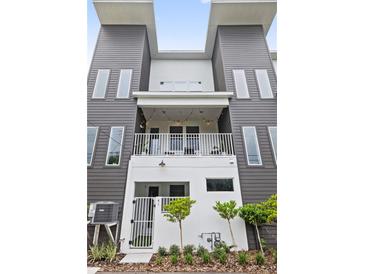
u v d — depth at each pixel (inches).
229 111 321.1
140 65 354.3
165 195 350.6
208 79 437.1
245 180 274.2
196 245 236.5
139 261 200.2
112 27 382.9
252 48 369.1
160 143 353.7
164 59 453.7
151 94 323.0
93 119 308.3
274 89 335.6
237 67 354.0
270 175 277.6
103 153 287.0
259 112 319.9
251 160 287.1
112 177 272.7
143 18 376.2
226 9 362.3
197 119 410.6
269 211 224.7
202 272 171.0
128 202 258.7
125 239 238.5
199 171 277.3
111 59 355.3
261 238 241.0
